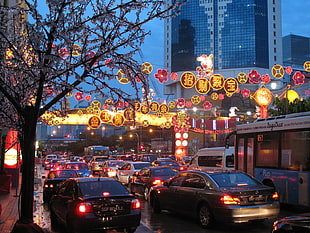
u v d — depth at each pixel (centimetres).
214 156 1983
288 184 1281
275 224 644
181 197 1129
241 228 1023
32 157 778
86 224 840
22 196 767
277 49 13100
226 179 1038
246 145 1580
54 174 1728
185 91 12525
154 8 745
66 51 852
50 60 755
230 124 5341
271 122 1409
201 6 13475
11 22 1073
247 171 1559
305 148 1209
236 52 12988
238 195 946
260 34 12912
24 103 936
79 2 750
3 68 938
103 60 802
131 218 884
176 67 13450
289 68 2333
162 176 1623
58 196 1062
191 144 8194
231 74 12900
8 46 908
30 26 754
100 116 3384
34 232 746
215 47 13262
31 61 940
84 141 11412
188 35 13438
